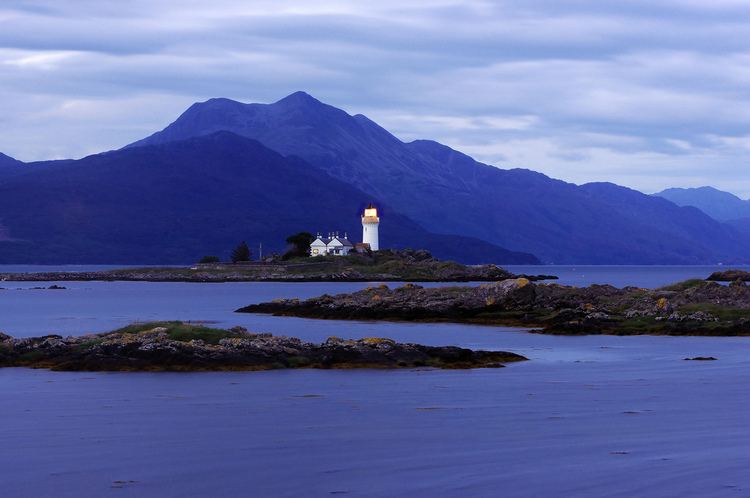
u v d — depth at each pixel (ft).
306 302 515.91
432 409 186.91
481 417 177.88
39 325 448.24
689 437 158.10
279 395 204.85
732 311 394.32
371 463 139.64
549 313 441.68
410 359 258.16
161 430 165.17
